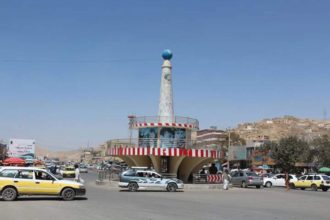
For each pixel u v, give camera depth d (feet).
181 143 139.64
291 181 156.46
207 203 73.20
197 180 136.77
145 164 143.23
